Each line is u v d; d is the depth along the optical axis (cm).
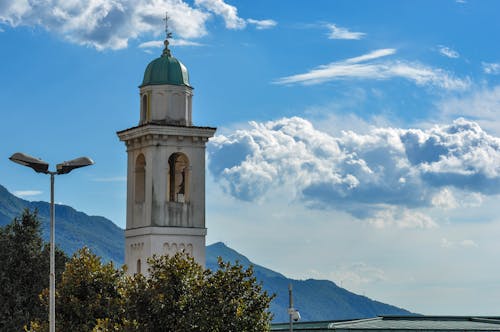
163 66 15725
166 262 12538
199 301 12294
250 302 12556
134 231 15712
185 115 15725
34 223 16975
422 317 15850
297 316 12744
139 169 15850
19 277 16488
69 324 12675
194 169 15688
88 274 12962
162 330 12194
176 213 15562
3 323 16012
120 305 12469
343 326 14588
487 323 15462
